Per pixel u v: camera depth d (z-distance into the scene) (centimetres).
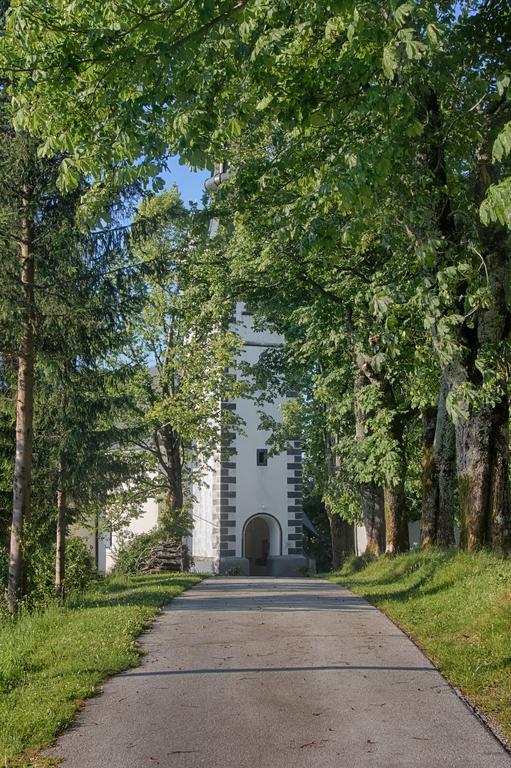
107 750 646
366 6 885
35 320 1803
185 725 710
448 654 967
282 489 4622
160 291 3388
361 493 2744
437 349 1244
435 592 1444
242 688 838
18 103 1069
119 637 1116
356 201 974
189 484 4056
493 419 1496
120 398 2131
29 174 1744
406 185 1211
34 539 2069
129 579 2508
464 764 598
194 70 1028
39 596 1908
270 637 1148
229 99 1089
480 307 1308
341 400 2617
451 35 1153
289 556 4584
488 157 1305
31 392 1809
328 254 1695
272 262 2002
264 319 2689
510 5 1205
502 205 805
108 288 1825
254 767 600
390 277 1569
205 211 1930
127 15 993
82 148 1070
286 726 702
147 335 3519
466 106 1252
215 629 1228
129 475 2217
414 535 4441
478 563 1433
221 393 3534
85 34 983
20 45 1005
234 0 974
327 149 1112
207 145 1053
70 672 905
